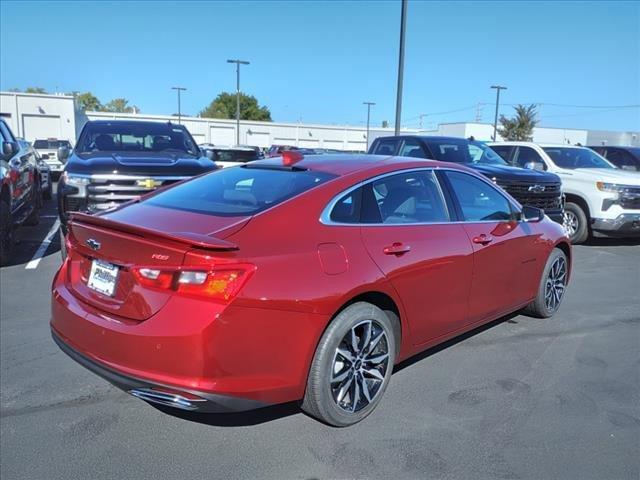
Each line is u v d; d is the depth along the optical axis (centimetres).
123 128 853
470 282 417
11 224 766
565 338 504
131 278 291
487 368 432
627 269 830
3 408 356
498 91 5206
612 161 1386
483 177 470
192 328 268
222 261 275
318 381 312
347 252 325
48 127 4931
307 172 373
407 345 374
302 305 295
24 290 622
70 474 290
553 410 366
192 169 719
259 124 6519
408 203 386
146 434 329
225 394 275
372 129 7094
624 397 388
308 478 290
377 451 315
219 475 291
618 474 297
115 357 287
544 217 537
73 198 655
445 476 293
